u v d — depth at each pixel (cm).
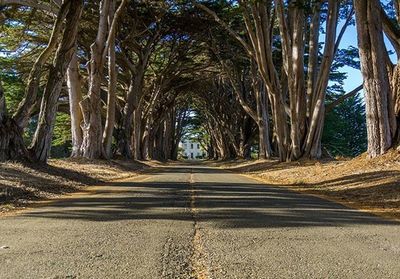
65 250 539
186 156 15612
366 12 1532
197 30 3347
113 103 2702
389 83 1582
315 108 2425
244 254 529
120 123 3628
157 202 1012
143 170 2831
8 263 479
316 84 2406
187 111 8331
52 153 7119
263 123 3681
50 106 1602
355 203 1038
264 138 3706
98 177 1789
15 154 1442
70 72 2530
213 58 3944
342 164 1747
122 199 1067
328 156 2717
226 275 446
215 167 3959
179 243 584
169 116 6856
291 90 2464
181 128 8400
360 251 546
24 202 988
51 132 1609
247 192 1283
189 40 3591
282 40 2434
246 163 3834
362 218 797
